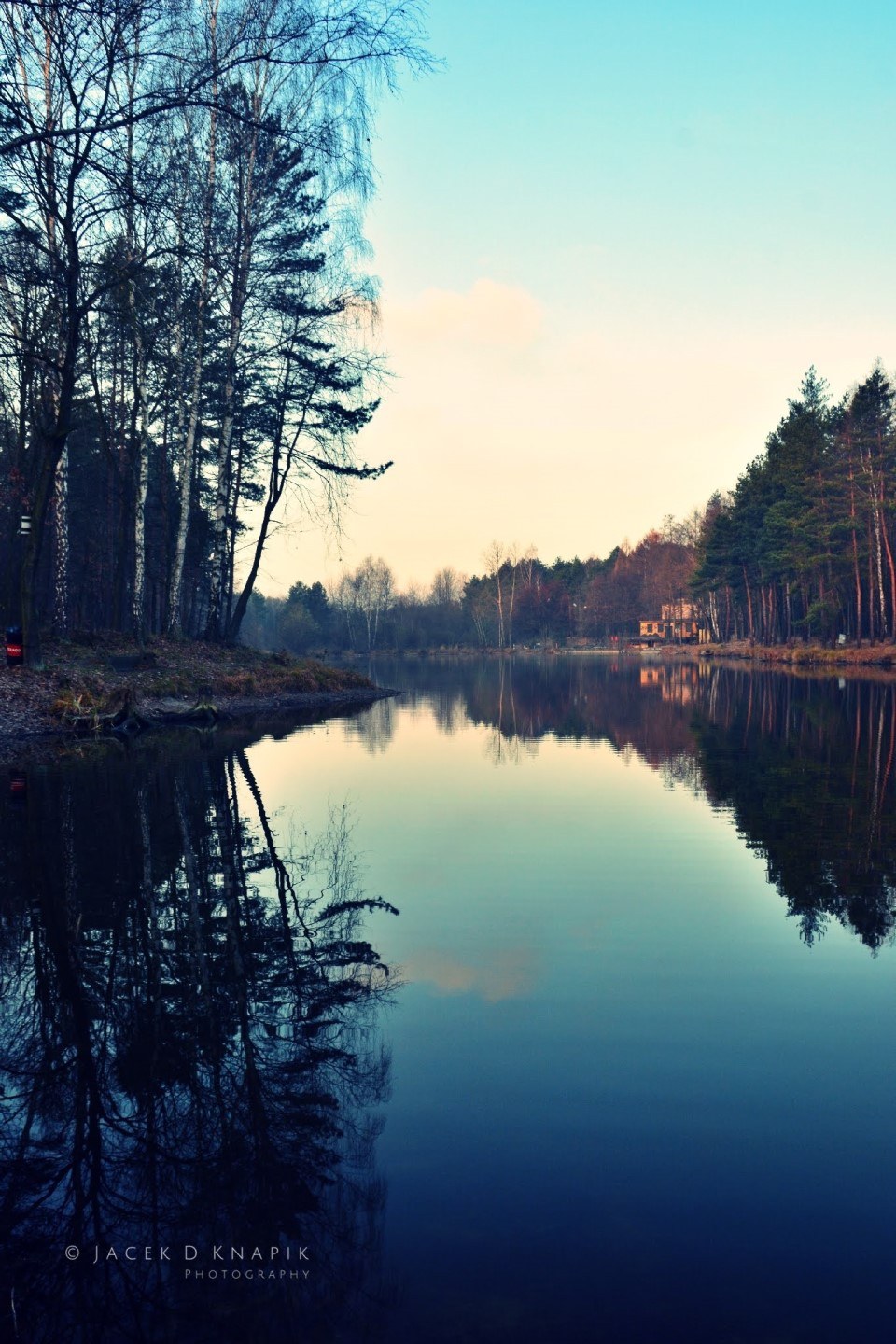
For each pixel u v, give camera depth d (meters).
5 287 15.00
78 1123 3.40
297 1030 4.18
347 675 34.78
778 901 6.41
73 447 32.19
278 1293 2.50
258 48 10.23
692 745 16.48
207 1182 3.02
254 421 27.08
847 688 32.44
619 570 135.50
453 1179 3.02
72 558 34.16
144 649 23.78
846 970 5.02
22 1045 4.04
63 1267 2.65
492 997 4.59
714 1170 3.07
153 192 12.45
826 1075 3.76
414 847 8.09
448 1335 2.31
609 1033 4.16
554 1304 2.43
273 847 7.95
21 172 12.59
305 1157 3.14
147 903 6.15
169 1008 4.43
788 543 61.03
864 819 9.41
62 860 7.28
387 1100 3.54
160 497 30.31
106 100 10.51
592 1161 3.11
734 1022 4.30
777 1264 2.60
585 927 5.79
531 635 133.62
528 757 15.09
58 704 16.31
